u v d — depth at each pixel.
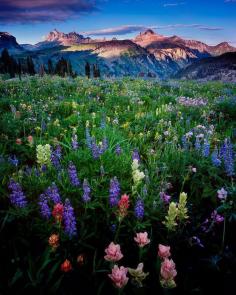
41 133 6.85
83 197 3.61
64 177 4.31
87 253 3.23
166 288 2.57
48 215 3.30
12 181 3.53
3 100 10.38
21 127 7.41
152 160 5.55
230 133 7.51
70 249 3.14
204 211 4.26
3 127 6.95
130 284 2.83
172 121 8.88
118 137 6.45
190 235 3.68
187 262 3.28
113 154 5.35
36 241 3.27
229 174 4.70
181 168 5.15
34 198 3.93
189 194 4.72
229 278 3.06
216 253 3.41
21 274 2.67
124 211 3.13
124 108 10.45
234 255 3.37
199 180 4.89
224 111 10.26
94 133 6.63
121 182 4.49
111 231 3.56
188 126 8.07
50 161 4.62
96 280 2.80
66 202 3.09
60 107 9.86
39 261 2.95
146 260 3.19
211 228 3.73
